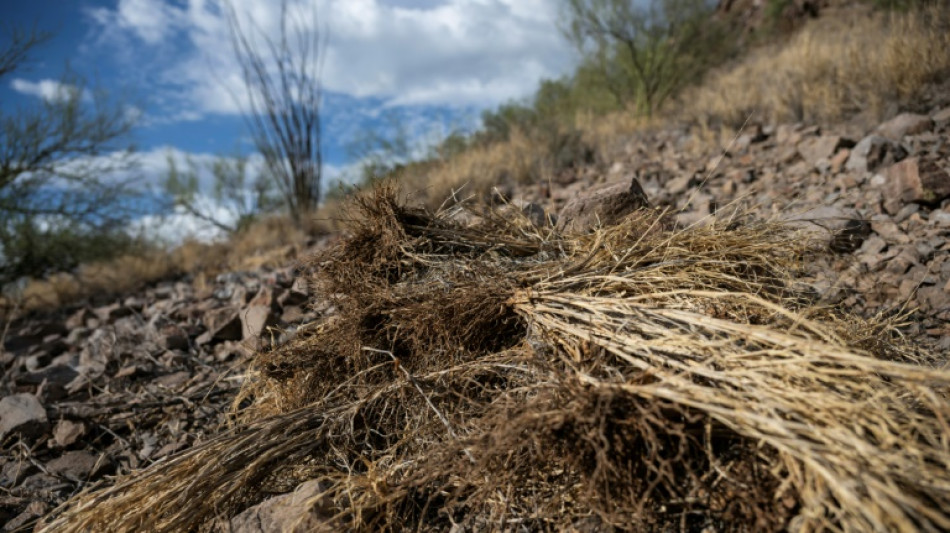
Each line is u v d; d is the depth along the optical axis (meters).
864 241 3.72
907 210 3.99
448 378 2.34
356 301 2.70
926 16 7.86
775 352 1.71
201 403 3.40
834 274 3.38
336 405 2.50
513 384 2.23
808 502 1.41
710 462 1.60
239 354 4.01
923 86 5.91
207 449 2.16
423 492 2.07
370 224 3.05
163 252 8.96
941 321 2.90
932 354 2.52
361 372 2.48
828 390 1.64
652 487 1.61
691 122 8.34
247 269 6.92
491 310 2.43
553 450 1.77
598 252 2.71
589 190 3.57
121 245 8.88
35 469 2.93
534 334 2.31
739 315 2.18
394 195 3.08
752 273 2.77
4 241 7.89
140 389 3.68
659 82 10.01
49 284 8.06
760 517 1.50
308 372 2.71
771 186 5.05
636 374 1.83
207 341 4.25
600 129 9.25
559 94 13.36
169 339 4.29
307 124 9.77
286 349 2.85
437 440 2.18
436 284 2.70
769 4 14.77
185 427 3.18
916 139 4.99
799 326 2.09
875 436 1.53
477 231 3.16
